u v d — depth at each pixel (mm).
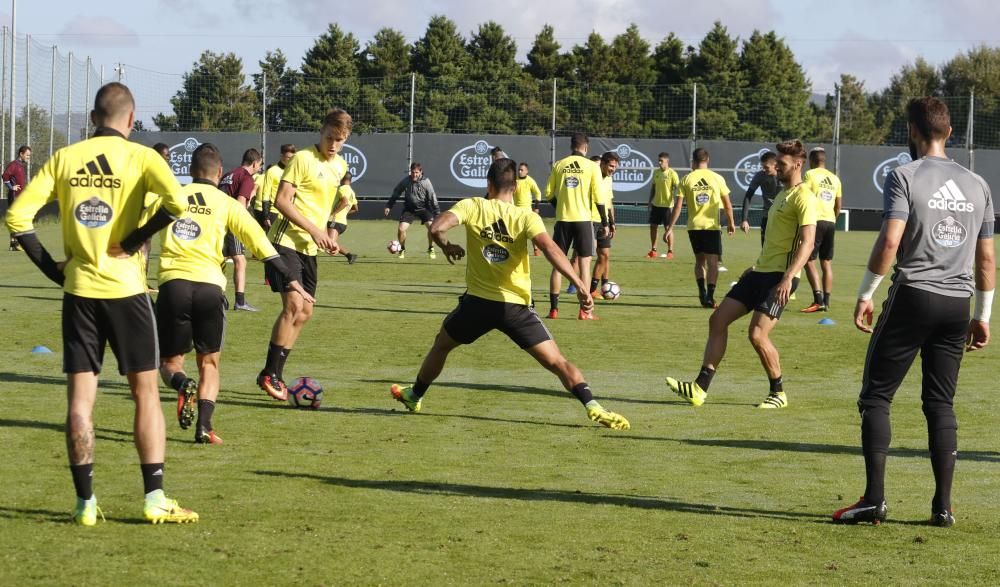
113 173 5879
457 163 45781
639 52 74625
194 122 46344
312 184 10555
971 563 5598
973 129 45562
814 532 6203
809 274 18406
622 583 5160
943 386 6508
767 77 69812
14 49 37875
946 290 6375
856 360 13422
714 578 5262
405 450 8320
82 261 5902
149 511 6016
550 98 47781
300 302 10281
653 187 30297
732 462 8102
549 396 10828
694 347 14375
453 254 9234
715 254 18906
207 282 8594
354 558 5441
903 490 7312
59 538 5656
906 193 6395
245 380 11445
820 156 18281
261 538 5773
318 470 7551
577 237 16984
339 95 46219
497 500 6828
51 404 9672
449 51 68125
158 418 6070
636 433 9141
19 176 30719
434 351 9641
